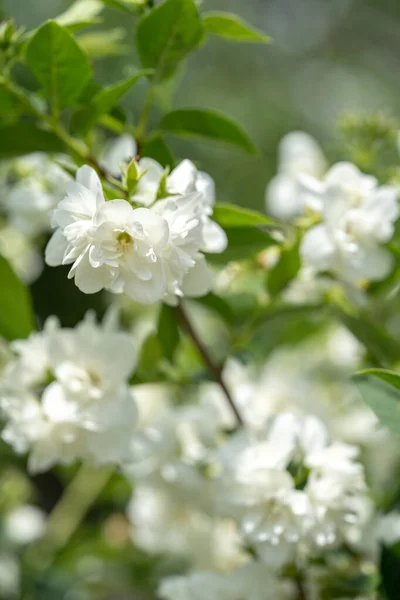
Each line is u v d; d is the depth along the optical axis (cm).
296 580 81
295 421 80
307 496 77
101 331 80
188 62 211
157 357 84
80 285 71
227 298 89
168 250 72
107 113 82
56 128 81
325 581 82
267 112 210
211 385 91
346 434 92
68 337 79
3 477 108
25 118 87
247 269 88
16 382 80
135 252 71
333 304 88
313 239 82
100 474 104
